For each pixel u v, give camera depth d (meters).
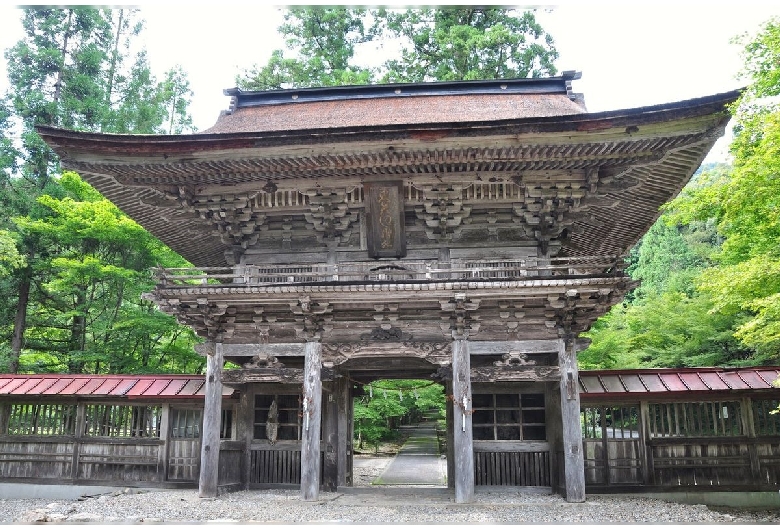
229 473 15.69
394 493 15.36
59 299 28.80
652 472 15.22
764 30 11.75
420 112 16.66
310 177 14.14
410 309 13.80
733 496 14.95
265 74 32.12
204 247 18.61
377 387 30.64
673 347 25.92
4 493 17.12
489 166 13.50
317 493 13.41
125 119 30.45
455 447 13.30
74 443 17.22
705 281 13.59
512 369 13.52
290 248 15.25
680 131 12.27
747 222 14.34
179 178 14.14
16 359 26.39
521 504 13.02
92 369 28.39
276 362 14.22
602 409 15.73
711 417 15.47
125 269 25.30
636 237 18.12
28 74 28.67
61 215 26.31
